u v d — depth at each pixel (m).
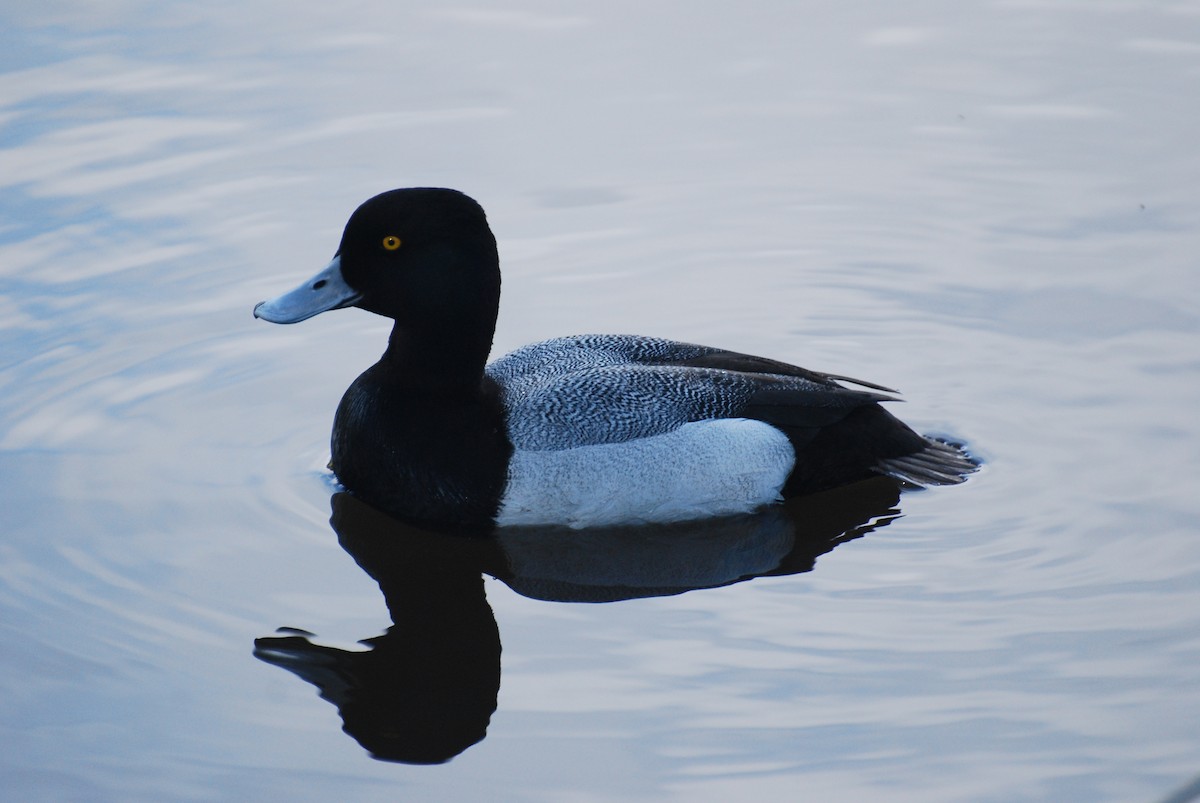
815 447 10.80
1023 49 18.14
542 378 10.91
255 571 9.94
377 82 17.27
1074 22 18.78
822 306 13.64
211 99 16.78
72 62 17.47
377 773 8.05
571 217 15.03
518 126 16.48
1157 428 11.46
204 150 15.81
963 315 13.38
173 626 9.30
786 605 9.60
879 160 16.03
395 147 16.02
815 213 15.12
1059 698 8.54
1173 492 10.62
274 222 14.66
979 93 17.20
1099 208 14.97
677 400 10.64
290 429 11.72
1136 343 12.70
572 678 8.85
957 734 8.27
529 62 17.75
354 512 10.66
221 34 18.25
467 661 9.03
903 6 19.31
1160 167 15.63
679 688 8.73
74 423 11.66
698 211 15.17
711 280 14.05
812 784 7.91
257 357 12.77
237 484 10.96
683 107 16.92
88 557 9.99
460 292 10.46
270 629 9.30
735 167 15.88
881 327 13.30
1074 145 16.14
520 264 14.27
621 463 10.34
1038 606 9.45
